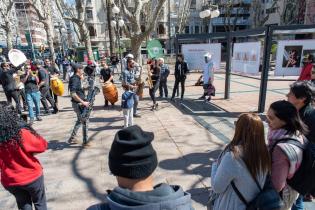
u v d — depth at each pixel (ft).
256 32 25.11
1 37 140.15
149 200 3.30
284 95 35.63
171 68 89.76
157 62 28.89
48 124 24.43
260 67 25.21
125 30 38.42
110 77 32.83
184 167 14.71
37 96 25.32
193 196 11.89
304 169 6.51
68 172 14.61
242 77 58.44
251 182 6.02
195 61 44.57
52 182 13.58
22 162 8.49
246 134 6.09
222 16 185.88
